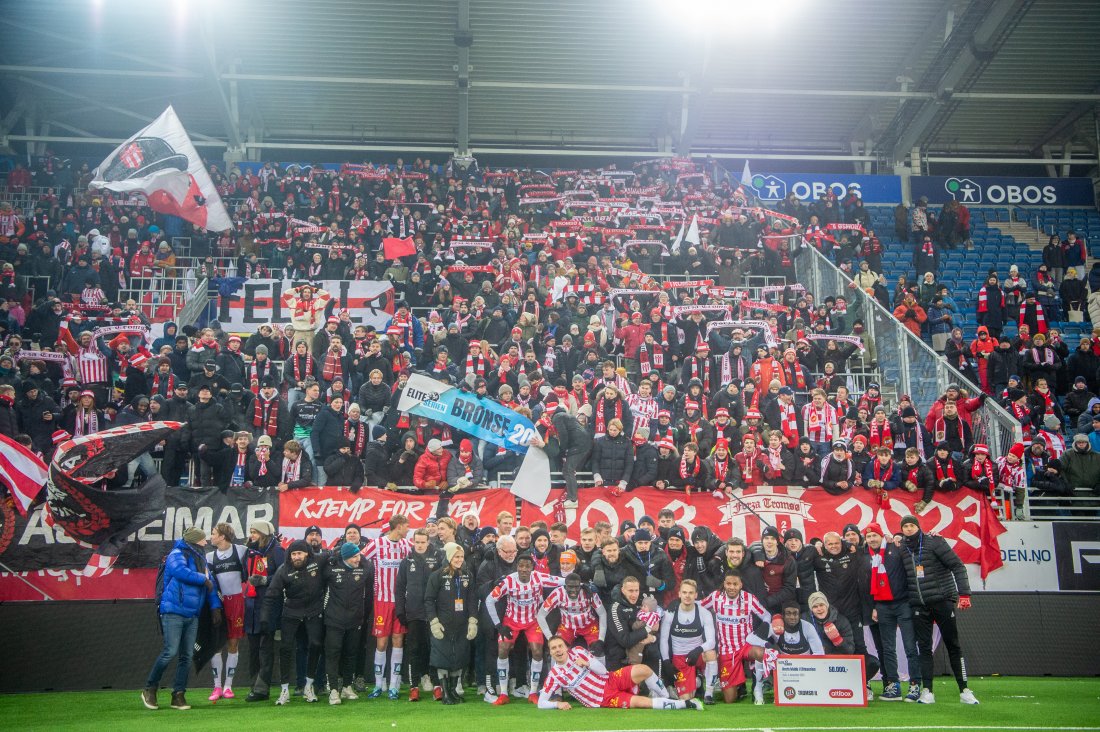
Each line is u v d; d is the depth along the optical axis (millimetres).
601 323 18062
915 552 10586
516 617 10594
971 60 26000
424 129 30141
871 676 11281
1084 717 9227
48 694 11875
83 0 24047
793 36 26141
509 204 26875
